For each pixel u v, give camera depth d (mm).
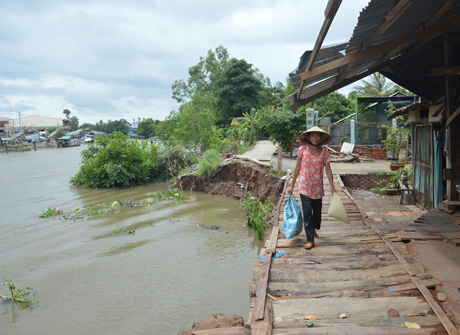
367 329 2984
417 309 3279
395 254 4578
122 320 5758
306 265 4426
